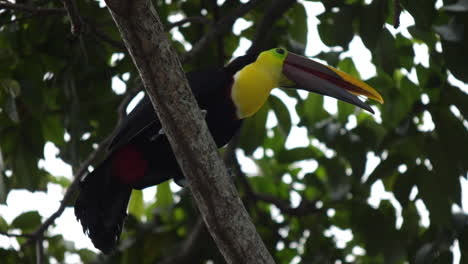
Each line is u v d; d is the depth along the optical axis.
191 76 9.27
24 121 10.93
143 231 12.80
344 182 11.88
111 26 11.44
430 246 10.95
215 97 9.16
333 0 10.28
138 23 6.34
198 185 7.16
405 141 10.93
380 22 9.99
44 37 11.03
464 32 9.53
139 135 8.80
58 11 10.20
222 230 7.26
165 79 6.71
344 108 11.80
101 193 8.80
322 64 10.02
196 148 7.02
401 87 11.93
